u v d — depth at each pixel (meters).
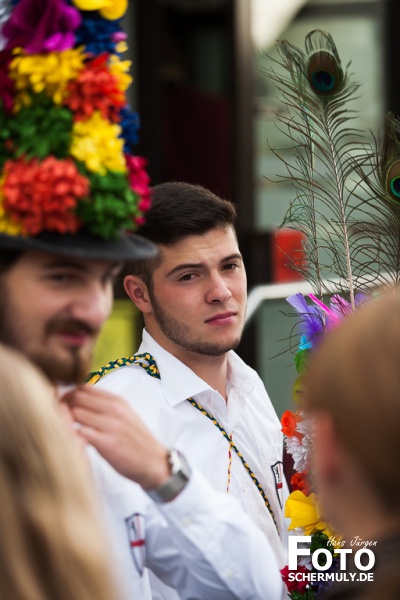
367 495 2.05
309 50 3.84
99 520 1.92
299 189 3.87
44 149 2.55
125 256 2.63
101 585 1.84
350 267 3.78
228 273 3.62
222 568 2.92
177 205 3.57
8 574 1.79
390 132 3.80
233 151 9.08
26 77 2.57
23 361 2.00
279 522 3.76
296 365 3.73
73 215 2.57
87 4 2.59
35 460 1.87
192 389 3.59
